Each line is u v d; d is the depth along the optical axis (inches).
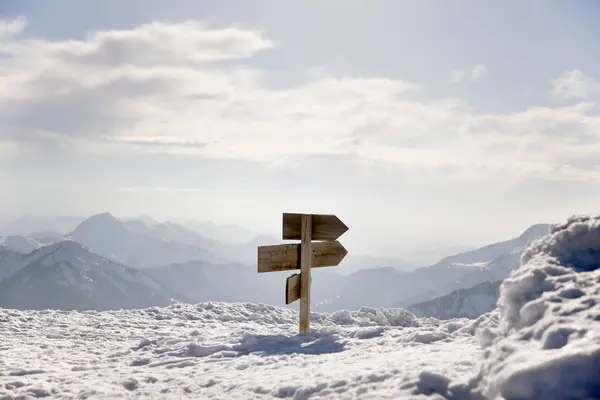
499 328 168.6
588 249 187.3
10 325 456.1
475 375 148.6
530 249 204.8
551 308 152.9
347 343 287.3
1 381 252.7
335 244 385.4
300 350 286.4
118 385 239.0
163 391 221.9
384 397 157.6
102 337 407.5
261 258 351.6
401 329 311.6
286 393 189.0
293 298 365.1
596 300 149.8
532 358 131.7
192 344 322.0
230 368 257.4
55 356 331.3
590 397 118.6
